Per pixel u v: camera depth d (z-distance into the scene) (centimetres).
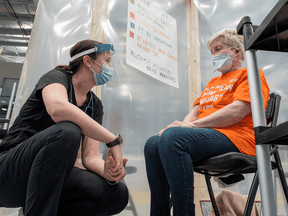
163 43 233
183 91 236
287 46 69
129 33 206
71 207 96
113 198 100
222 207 154
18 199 79
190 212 80
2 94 861
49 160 71
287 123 49
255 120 68
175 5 261
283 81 218
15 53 874
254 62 72
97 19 196
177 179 82
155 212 97
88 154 112
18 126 91
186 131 88
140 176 188
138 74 213
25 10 650
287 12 53
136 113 203
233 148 91
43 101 92
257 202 173
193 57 246
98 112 121
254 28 78
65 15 191
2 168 76
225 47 119
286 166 188
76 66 112
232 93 108
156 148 100
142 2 225
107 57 114
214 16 260
